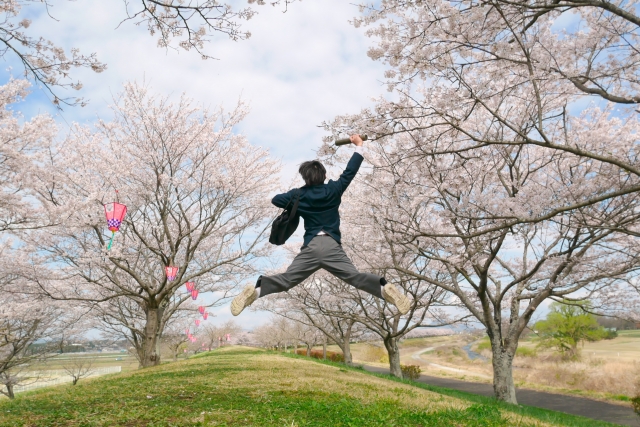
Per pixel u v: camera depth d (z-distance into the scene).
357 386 10.12
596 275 11.99
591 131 11.36
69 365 31.12
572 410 17.67
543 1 6.42
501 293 14.00
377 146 11.72
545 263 13.77
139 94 14.87
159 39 6.73
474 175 12.12
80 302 18.14
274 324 52.28
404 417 5.83
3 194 11.79
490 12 7.29
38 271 15.29
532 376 29.73
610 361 30.09
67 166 14.33
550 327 34.19
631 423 15.02
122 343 29.86
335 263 3.37
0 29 6.35
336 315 21.02
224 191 16.33
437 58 7.64
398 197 12.05
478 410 6.75
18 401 8.67
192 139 15.23
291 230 3.60
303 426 4.94
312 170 3.65
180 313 28.47
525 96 11.12
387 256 15.54
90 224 13.88
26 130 11.80
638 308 14.80
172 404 6.80
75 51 6.82
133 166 15.54
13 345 19.64
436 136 8.76
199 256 20.33
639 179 10.05
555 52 9.12
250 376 11.12
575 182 10.88
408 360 49.31
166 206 15.77
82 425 5.39
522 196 10.95
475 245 11.69
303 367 14.88
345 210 16.56
